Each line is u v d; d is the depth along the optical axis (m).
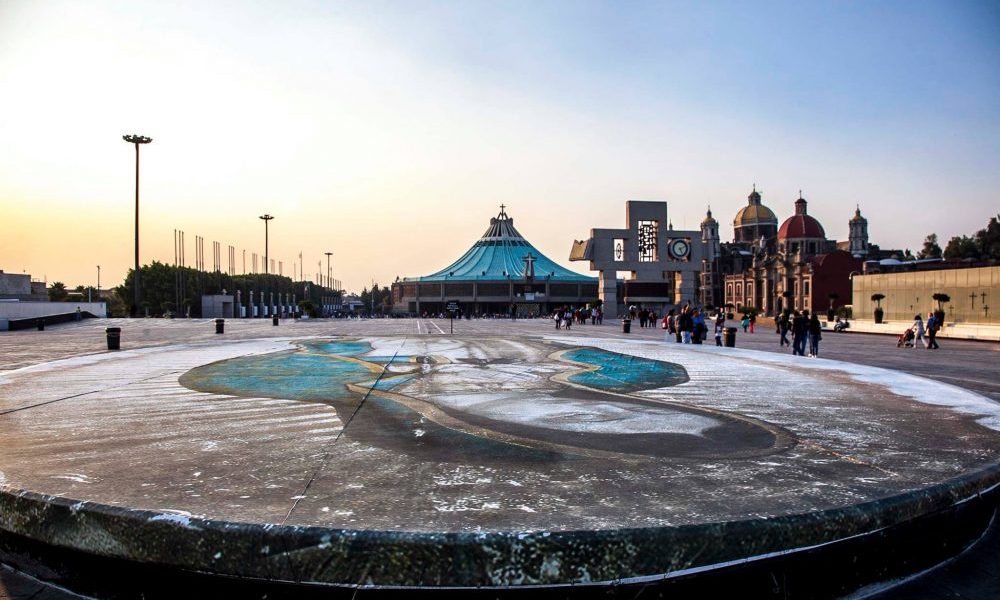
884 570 4.01
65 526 3.85
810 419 8.29
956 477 4.80
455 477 5.12
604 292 70.38
